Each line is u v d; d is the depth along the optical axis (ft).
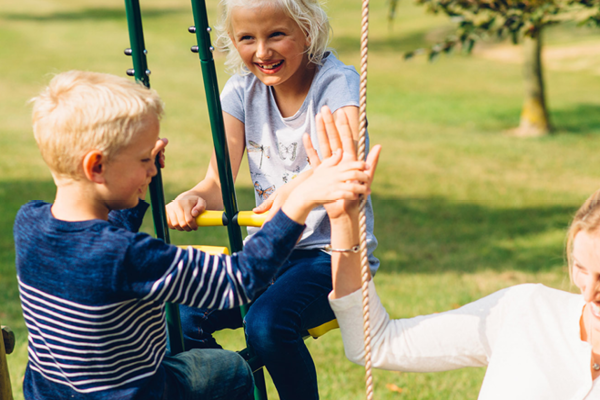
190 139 36.78
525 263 20.24
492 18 14.34
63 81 4.53
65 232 4.43
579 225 4.40
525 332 4.76
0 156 31.19
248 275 4.45
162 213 5.70
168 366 5.12
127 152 4.44
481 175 32.07
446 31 76.38
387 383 12.75
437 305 16.35
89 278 4.34
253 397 6.46
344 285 4.88
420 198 27.99
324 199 4.39
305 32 6.33
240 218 6.01
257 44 6.21
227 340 14.52
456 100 51.75
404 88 55.72
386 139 39.91
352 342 4.94
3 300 15.98
